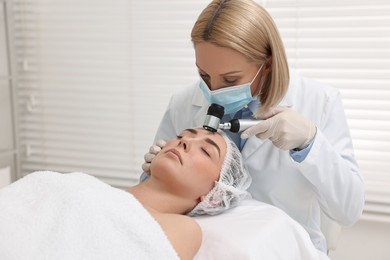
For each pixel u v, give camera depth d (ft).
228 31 3.29
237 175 3.89
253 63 3.49
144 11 6.56
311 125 3.72
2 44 7.25
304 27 5.85
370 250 5.99
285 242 3.48
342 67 5.77
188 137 3.76
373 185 5.81
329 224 4.49
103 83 6.95
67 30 7.03
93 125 7.12
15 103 7.26
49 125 7.41
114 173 7.09
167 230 3.09
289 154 3.95
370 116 5.71
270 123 3.61
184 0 6.36
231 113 3.96
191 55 6.45
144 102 6.77
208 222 3.56
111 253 2.64
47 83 7.30
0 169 6.56
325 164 3.74
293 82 4.34
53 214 2.73
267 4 5.96
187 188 3.57
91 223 2.71
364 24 5.63
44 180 3.04
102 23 6.82
